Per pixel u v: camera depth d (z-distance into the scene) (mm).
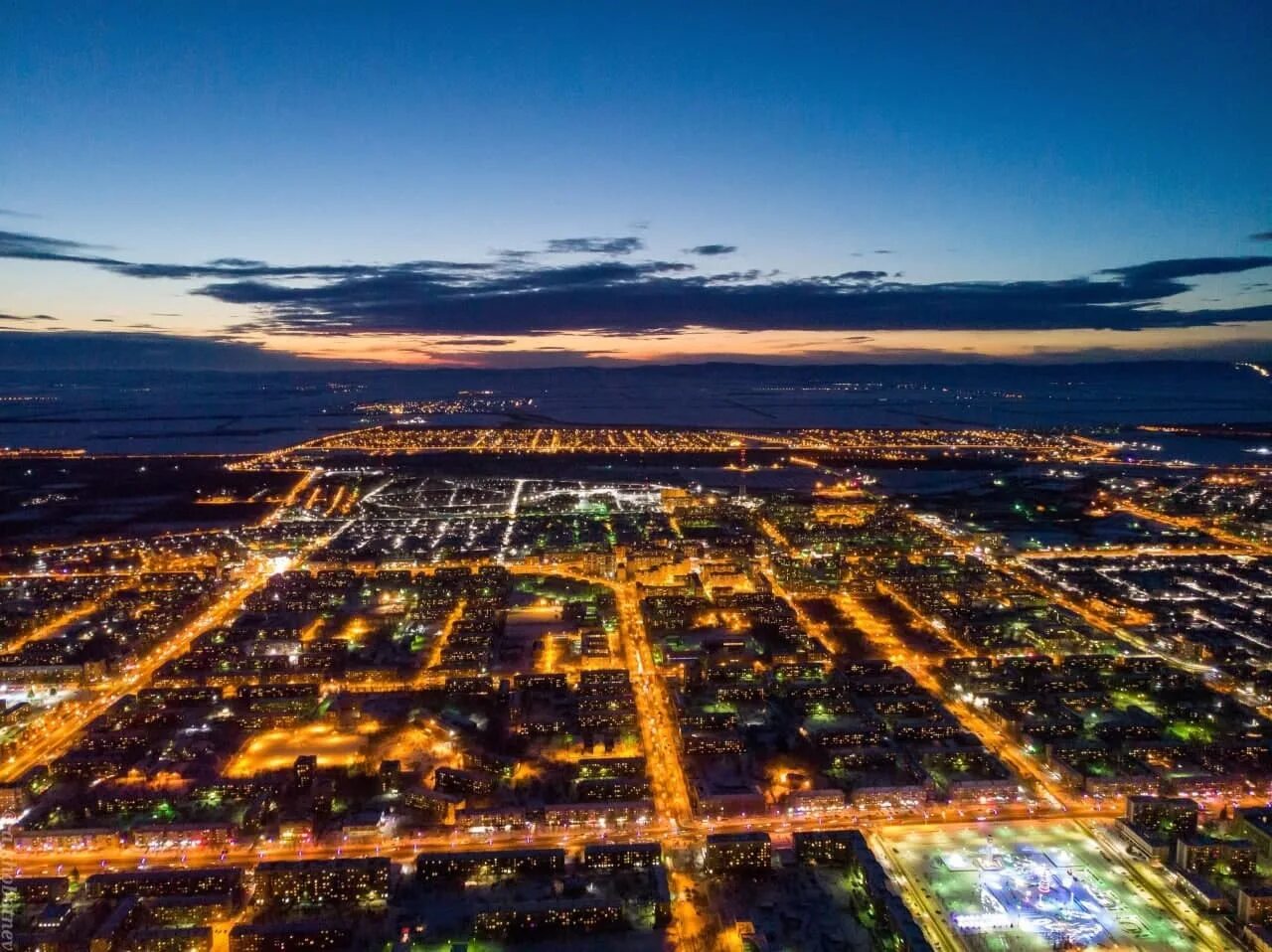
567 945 199000
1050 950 196375
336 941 198500
